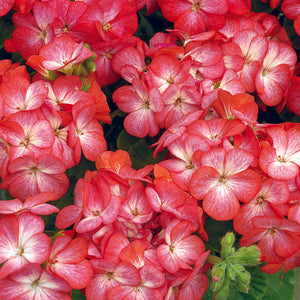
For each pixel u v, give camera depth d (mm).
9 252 498
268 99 604
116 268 499
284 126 562
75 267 501
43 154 528
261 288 579
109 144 634
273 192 538
